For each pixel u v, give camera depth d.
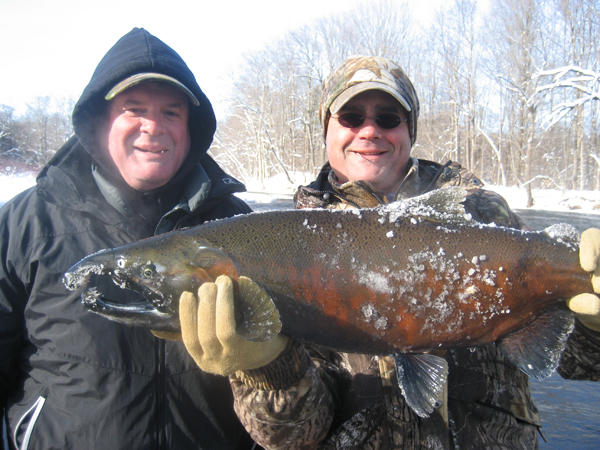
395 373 2.49
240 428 2.83
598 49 32.22
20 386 2.56
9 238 2.52
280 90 49.19
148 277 2.17
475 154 48.06
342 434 2.45
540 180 39.03
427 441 2.33
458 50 40.22
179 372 2.53
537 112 34.41
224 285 1.87
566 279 2.37
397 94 2.75
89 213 2.61
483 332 2.35
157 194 2.88
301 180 41.88
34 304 2.49
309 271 2.25
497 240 2.36
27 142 55.38
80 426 2.34
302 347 2.38
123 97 2.62
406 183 2.88
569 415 4.12
